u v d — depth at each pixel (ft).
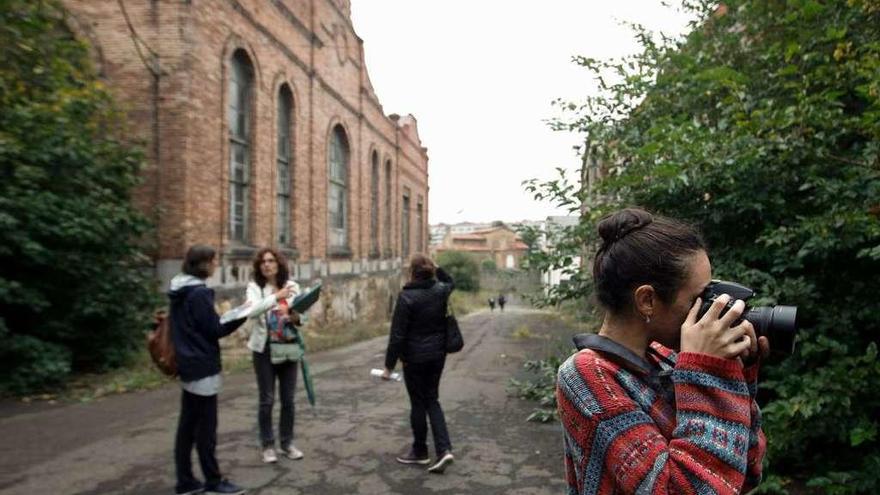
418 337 16.92
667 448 4.07
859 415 12.59
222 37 43.50
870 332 14.60
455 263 183.83
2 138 25.86
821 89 17.15
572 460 4.62
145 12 39.04
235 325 15.29
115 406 24.64
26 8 28.71
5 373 26.40
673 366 4.86
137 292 33.50
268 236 51.37
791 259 14.47
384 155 96.68
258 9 49.26
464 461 17.63
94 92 31.78
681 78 21.01
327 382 30.37
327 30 66.95
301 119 59.72
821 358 13.88
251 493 15.21
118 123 35.68
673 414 4.42
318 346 46.68
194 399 14.48
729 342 4.22
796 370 13.62
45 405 24.76
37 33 29.45
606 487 4.22
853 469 13.35
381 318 93.97
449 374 32.27
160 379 29.68
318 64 64.03
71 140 28.76
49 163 28.22
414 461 17.42
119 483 15.89
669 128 17.84
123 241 32.12
